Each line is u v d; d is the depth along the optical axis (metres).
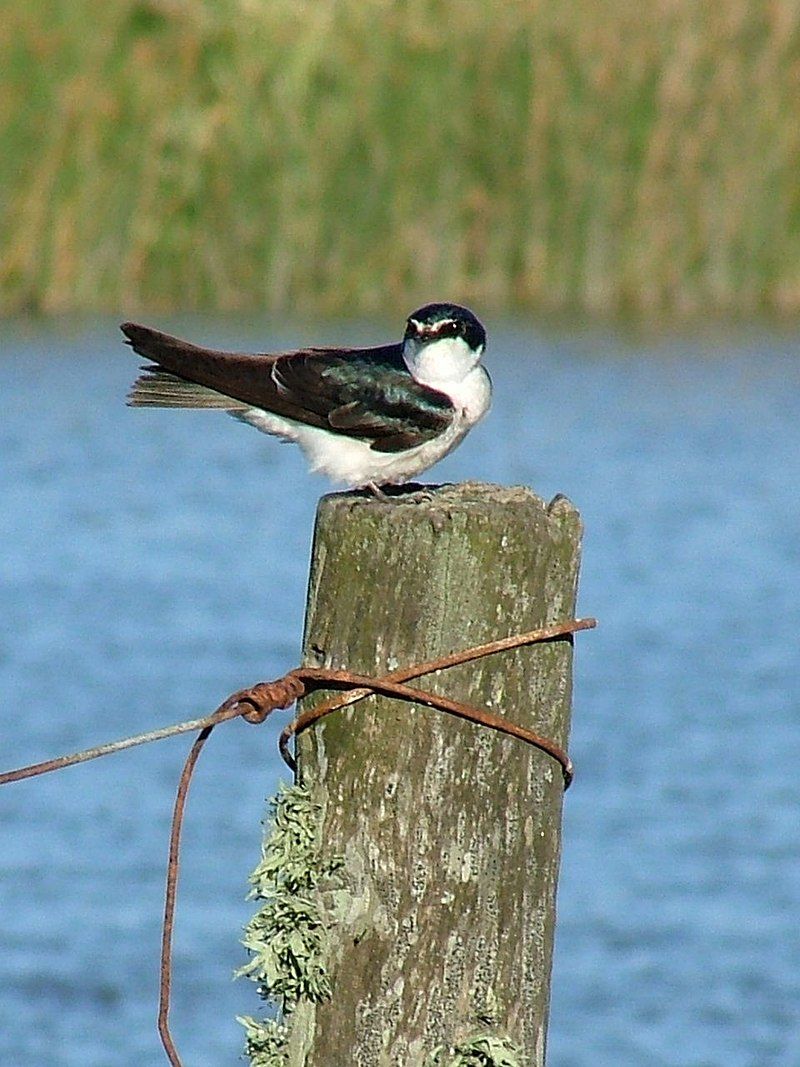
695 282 34.28
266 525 21.16
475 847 4.56
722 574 19.38
